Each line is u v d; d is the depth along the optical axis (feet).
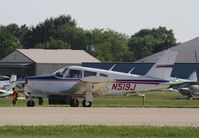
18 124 156.97
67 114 191.21
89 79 256.73
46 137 132.16
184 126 154.92
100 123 162.30
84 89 260.42
